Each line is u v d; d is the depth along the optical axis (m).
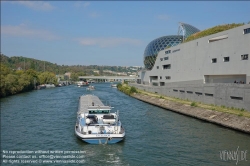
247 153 31.06
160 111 68.56
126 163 28.92
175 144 35.78
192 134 41.06
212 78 69.00
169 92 93.38
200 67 73.31
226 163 28.27
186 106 65.62
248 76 52.66
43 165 28.86
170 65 101.44
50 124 51.00
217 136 39.22
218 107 57.22
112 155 31.61
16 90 127.75
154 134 41.78
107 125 37.62
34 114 63.56
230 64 58.88
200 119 54.25
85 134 35.62
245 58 54.00
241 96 50.38
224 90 56.38
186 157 30.41
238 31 56.03
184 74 85.44
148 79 138.38
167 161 29.25
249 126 40.34
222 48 62.09
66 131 44.72
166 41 134.50
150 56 139.75
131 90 121.88
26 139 39.72
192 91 72.94
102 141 35.78
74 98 106.62
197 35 109.06
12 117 59.28
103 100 96.19
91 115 42.31
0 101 93.38
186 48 83.50
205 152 31.95
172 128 46.09
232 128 43.47
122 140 36.97
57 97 111.50
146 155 31.47
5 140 39.09
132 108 74.69
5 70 136.12
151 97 94.06
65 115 61.78
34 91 151.00
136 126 48.19
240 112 48.47
